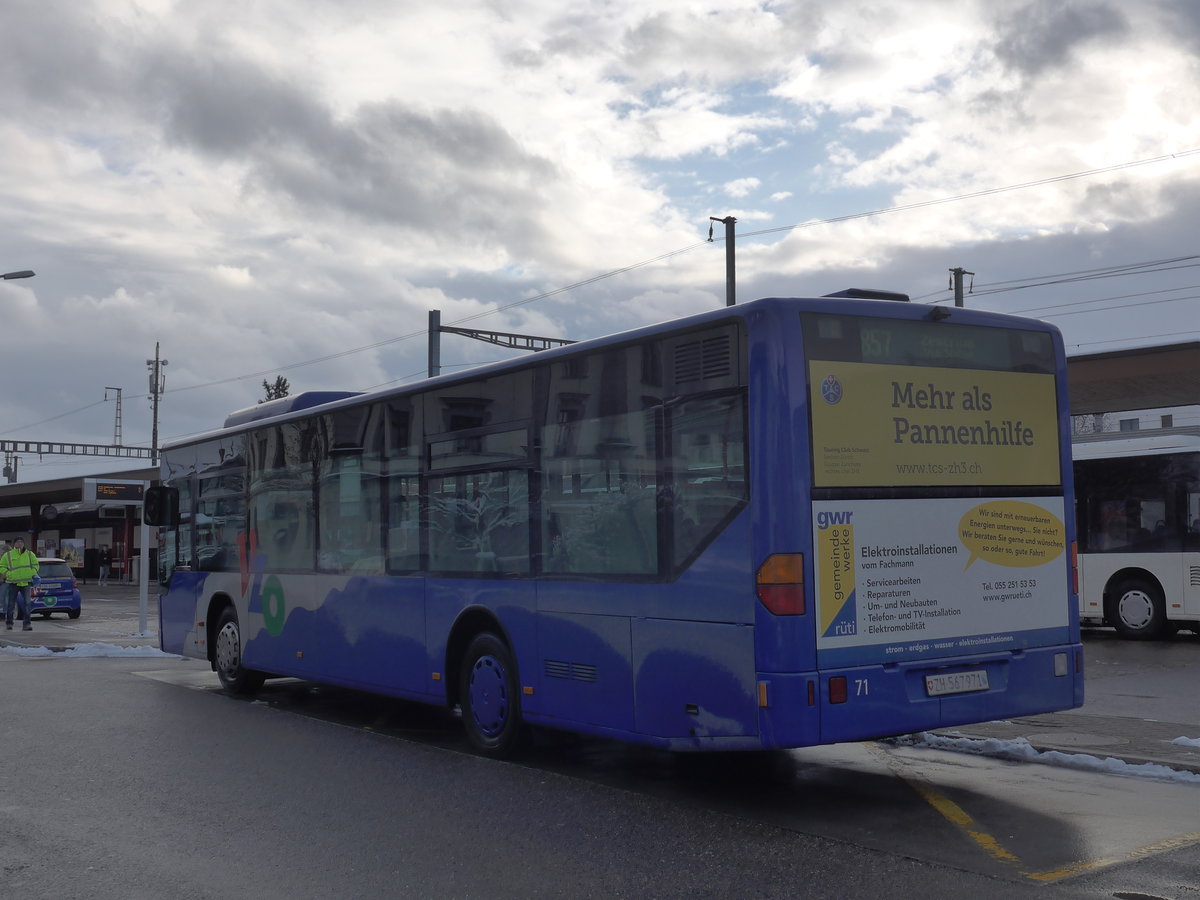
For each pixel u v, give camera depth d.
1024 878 5.64
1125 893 5.40
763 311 6.89
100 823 6.97
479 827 6.81
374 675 10.55
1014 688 7.54
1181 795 7.48
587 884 5.65
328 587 11.30
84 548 68.69
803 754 9.08
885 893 5.43
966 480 7.45
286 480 12.16
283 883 5.73
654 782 8.09
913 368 7.31
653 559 7.52
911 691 7.06
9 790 7.94
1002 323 7.75
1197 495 17.98
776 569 6.71
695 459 7.25
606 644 7.86
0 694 13.30
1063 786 7.77
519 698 8.76
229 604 13.34
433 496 9.79
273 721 11.21
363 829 6.79
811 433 6.86
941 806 7.20
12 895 5.57
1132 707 11.27
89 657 18.33
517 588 8.73
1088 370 35.00
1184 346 33.16
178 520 14.59
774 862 5.98
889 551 7.06
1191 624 20.75
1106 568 18.75
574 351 8.27
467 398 9.44
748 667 6.82
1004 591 7.55
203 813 7.22
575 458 8.22
